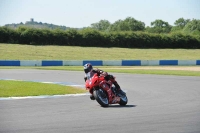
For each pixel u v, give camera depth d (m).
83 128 9.60
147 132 9.19
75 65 45.00
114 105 14.20
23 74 30.14
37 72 32.50
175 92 18.94
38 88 19.27
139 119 11.05
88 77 13.95
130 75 30.16
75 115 11.66
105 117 11.34
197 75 30.78
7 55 52.34
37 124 10.05
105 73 13.94
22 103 14.30
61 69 36.59
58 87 20.06
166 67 43.72
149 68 40.84
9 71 33.38
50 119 10.87
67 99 15.76
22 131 9.14
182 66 46.50
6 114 11.70
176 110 12.96
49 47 66.19
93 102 14.91
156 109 13.16
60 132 9.07
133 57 59.25
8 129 9.37
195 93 18.56
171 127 9.86
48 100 15.34
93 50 66.06
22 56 52.59
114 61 46.56
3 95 16.39
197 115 11.90
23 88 19.05
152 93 18.45
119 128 9.66
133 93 18.45
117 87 14.25
